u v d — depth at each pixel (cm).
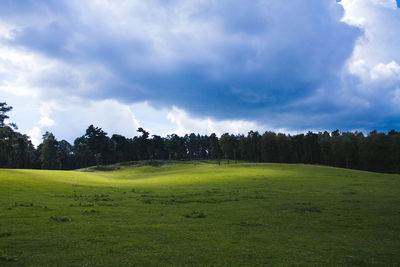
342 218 1738
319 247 1162
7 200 2033
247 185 4025
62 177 4691
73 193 2717
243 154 17488
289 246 1165
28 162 15812
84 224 1445
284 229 1459
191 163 15938
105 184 4000
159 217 1684
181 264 938
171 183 4397
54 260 946
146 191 3198
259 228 1466
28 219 1497
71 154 19038
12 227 1331
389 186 3788
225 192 3166
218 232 1358
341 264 977
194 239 1231
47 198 2284
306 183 4212
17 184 2897
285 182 4384
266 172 6481
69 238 1195
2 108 6159
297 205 2228
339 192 3156
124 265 919
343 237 1324
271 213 1883
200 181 4706
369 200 2519
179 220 1609
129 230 1352
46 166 12494
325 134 15762
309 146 14112
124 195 2767
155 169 10088
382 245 1208
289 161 14400
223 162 16850
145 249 1082
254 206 2172
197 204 2267
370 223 1612
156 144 17750
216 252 1064
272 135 14538
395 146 10162
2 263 900
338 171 6581
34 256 976
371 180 4612
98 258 977
